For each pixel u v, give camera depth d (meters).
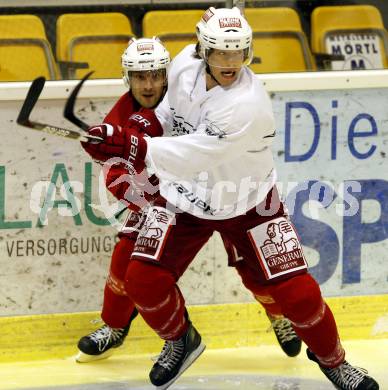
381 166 14.03
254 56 13.91
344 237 14.09
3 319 13.05
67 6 13.53
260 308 13.95
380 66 14.36
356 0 14.48
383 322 14.40
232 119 10.62
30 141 12.76
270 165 11.49
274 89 13.41
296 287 11.46
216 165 10.89
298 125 13.62
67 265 13.18
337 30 14.25
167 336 11.73
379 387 12.56
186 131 11.34
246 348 13.99
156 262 11.41
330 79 13.55
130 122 11.58
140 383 12.62
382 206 14.14
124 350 13.63
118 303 12.82
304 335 11.70
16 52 13.31
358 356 13.73
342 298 14.20
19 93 12.56
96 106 12.94
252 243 11.63
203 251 13.56
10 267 12.96
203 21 10.84
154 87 11.74
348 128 13.80
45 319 13.21
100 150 10.82
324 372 12.04
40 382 12.51
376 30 14.38
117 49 13.67
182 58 11.37
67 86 12.76
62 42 13.48
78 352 13.43
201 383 12.62
